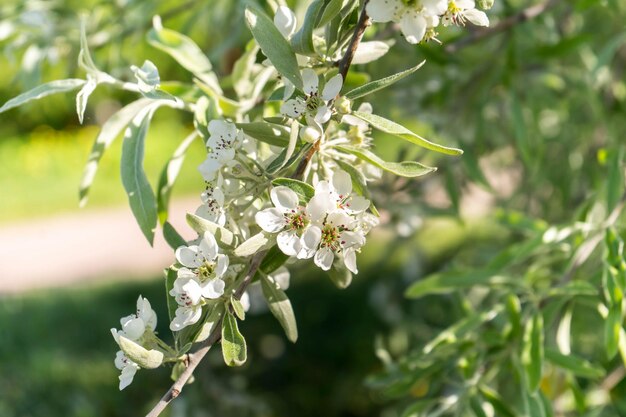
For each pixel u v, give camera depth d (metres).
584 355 0.90
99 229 2.90
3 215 3.10
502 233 1.23
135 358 0.52
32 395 1.35
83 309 1.88
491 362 0.71
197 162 3.32
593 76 0.84
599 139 1.08
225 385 1.11
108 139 0.63
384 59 0.83
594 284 0.69
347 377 1.41
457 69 0.85
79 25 0.84
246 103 0.64
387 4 0.53
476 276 0.70
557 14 0.95
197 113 0.62
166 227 0.57
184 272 0.53
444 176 0.94
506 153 1.19
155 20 0.66
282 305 0.57
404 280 1.31
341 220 0.53
